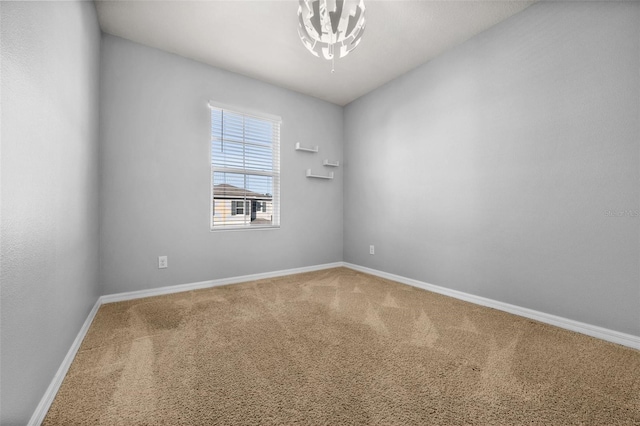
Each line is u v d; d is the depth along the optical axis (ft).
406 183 9.62
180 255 8.46
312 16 5.03
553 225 6.03
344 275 10.80
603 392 3.68
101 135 7.22
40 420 3.03
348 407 3.34
